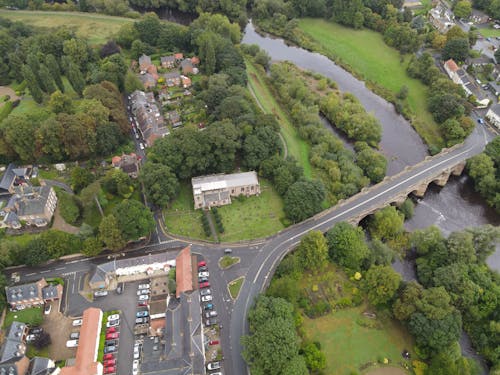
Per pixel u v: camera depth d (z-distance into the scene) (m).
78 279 183.12
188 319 154.62
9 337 152.88
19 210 196.62
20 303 169.00
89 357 150.25
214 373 152.62
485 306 175.12
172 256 186.88
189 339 149.12
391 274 175.62
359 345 167.88
